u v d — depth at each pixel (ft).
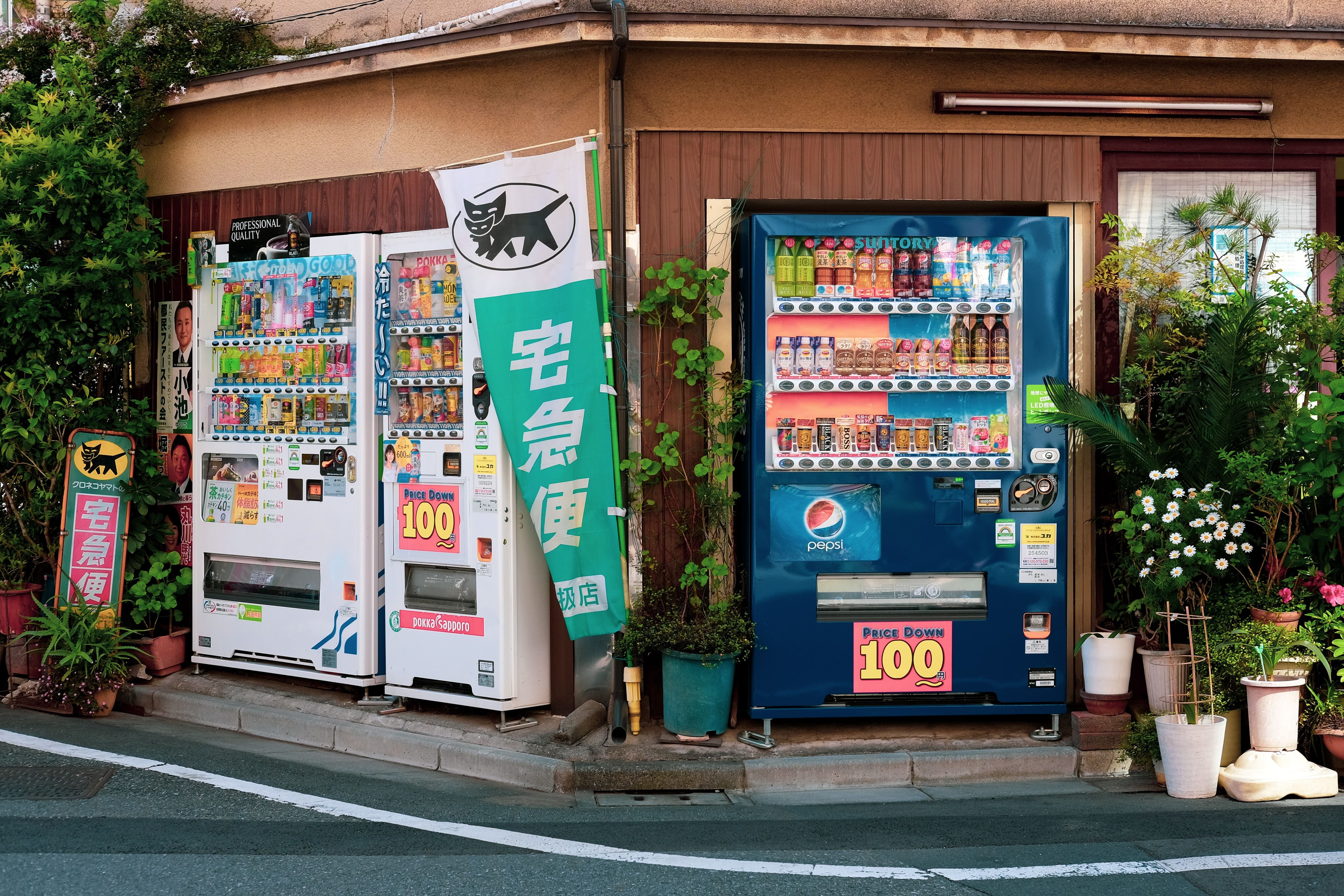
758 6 22.30
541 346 20.79
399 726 21.76
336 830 16.40
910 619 20.92
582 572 20.84
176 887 13.91
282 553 23.65
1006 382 20.85
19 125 26.66
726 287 21.83
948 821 17.42
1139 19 22.85
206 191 26.25
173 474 26.53
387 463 22.35
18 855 14.83
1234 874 14.71
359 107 24.14
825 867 15.07
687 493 22.11
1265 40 21.63
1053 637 21.01
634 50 21.50
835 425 20.94
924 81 22.07
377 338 22.44
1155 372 21.49
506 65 22.45
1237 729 19.40
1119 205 22.66
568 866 15.03
